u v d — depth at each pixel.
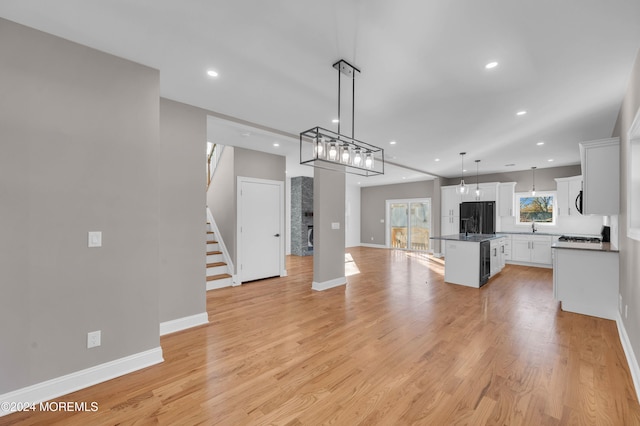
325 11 1.72
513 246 6.96
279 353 2.54
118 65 2.25
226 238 5.29
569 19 1.76
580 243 4.32
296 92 2.84
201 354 2.53
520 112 3.30
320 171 4.71
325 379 2.13
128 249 2.27
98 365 2.12
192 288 3.19
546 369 2.25
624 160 2.76
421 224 9.55
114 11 1.74
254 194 5.40
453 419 1.70
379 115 3.41
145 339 2.34
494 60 2.24
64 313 1.99
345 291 4.61
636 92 2.21
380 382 2.09
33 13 1.76
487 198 7.53
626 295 2.70
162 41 2.05
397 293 4.48
